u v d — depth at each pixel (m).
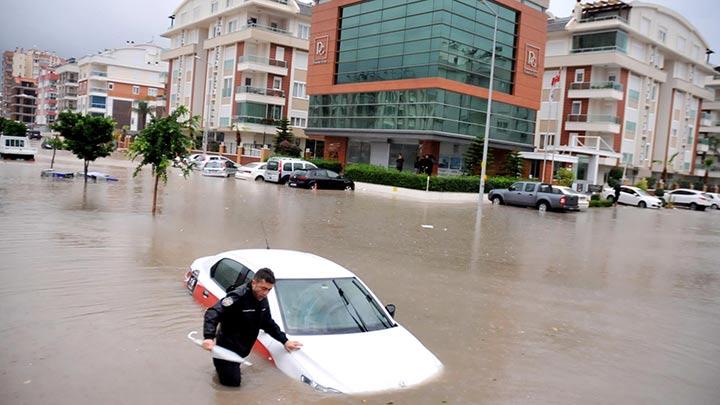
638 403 6.05
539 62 48.38
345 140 49.59
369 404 5.13
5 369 5.55
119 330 6.89
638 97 60.22
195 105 71.69
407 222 21.73
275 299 6.05
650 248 19.48
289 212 21.64
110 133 25.31
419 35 42.62
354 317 6.22
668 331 9.15
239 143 58.84
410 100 43.12
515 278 12.55
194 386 5.38
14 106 150.00
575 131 58.53
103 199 20.56
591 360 7.38
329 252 13.85
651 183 60.41
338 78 49.72
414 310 9.17
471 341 7.75
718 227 30.45
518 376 6.49
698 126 72.88
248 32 60.09
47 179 26.89
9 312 7.30
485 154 28.70
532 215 29.53
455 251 15.70
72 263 10.31
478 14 43.47
